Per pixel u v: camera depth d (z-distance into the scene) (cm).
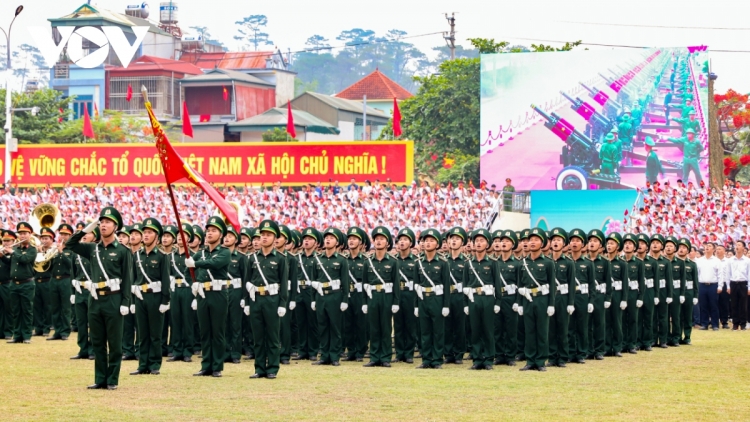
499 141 3878
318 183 3769
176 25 7538
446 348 1977
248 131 6244
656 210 3625
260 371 1656
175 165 1577
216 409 1313
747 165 5391
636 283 2191
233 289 1877
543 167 3850
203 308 1652
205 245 2020
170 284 1814
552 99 3844
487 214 3700
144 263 1675
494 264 1852
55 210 2269
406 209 3666
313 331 2031
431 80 5203
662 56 3753
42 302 2383
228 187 3816
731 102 4841
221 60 7138
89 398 1394
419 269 1864
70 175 3953
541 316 1814
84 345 1886
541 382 1636
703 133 3716
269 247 1664
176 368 1794
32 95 6062
